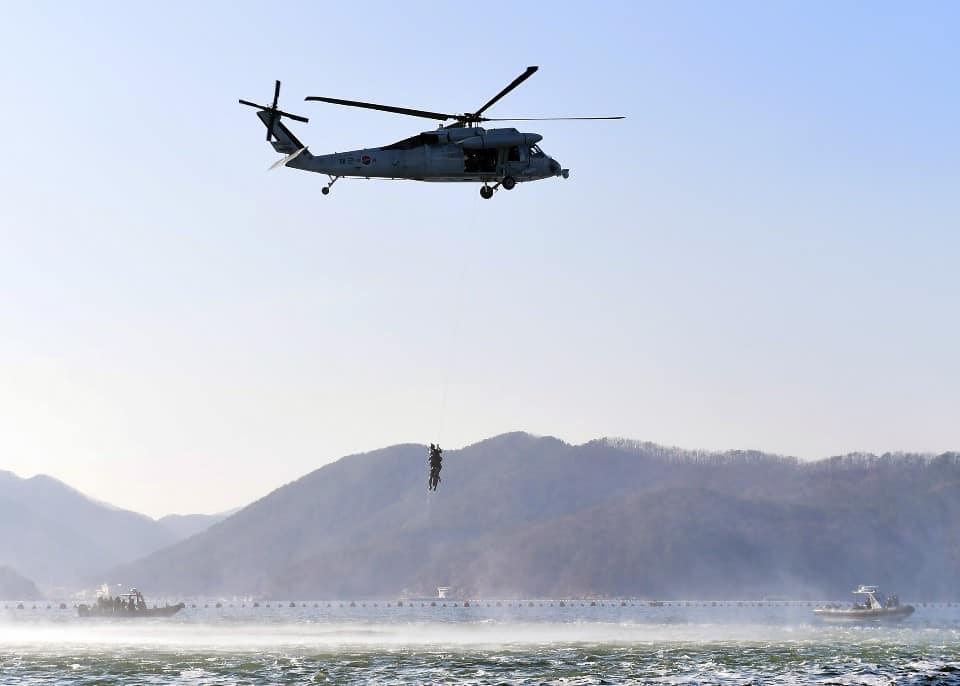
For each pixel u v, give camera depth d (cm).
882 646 10031
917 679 7050
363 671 7588
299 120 6969
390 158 6750
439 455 7431
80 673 7519
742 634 12975
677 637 12006
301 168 6788
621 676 7269
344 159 6750
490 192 7006
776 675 7319
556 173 7050
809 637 11962
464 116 6838
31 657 8825
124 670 7700
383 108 6619
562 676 7269
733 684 6850
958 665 7956
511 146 6825
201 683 6931
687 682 6950
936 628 15562
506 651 9388
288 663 8188
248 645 10500
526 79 6341
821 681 6969
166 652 9362
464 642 10975
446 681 7000
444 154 6769
